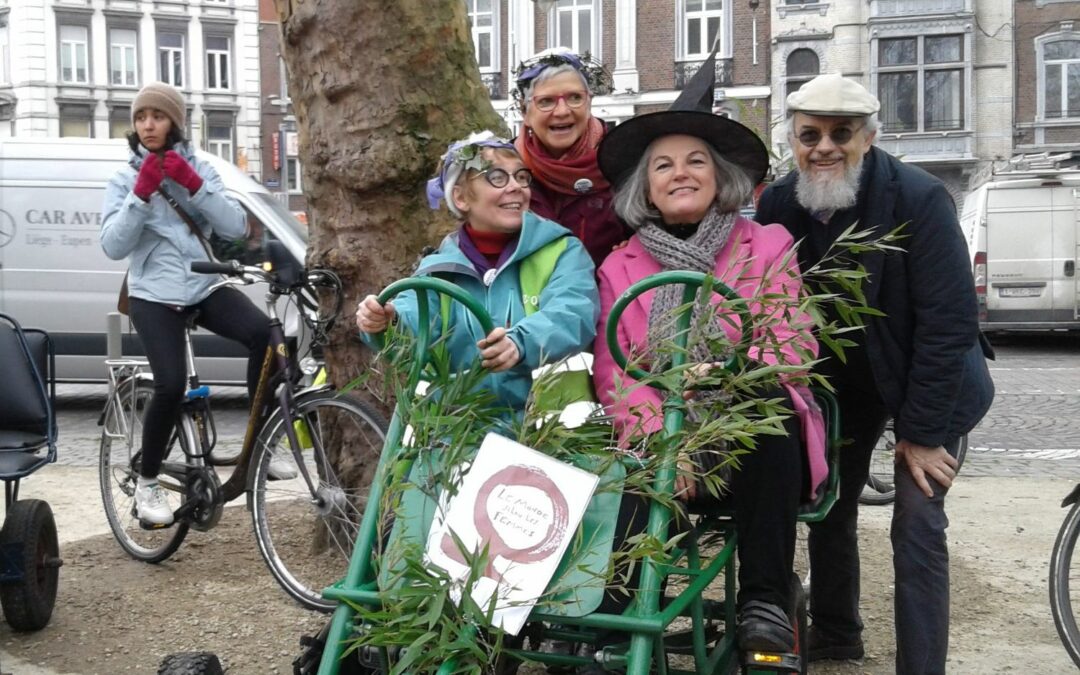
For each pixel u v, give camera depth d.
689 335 2.90
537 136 4.02
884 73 33.75
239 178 10.97
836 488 3.38
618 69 35.72
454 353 3.15
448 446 2.92
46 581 4.62
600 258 3.95
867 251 3.41
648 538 2.61
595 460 2.87
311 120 5.16
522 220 3.19
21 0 45.56
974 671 4.20
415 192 5.05
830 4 33.81
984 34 33.34
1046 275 17.52
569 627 2.90
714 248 3.21
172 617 4.75
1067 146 33.16
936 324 3.46
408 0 4.93
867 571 5.46
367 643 2.61
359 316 3.03
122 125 47.06
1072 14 32.84
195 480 5.25
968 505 7.01
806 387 3.23
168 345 5.19
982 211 17.75
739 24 34.72
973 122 33.53
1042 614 4.84
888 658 4.32
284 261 5.91
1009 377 14.35
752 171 3.33
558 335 2.97
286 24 5.15
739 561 3.06
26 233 11.21
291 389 4.90
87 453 9.18
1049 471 8.41
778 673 2.91
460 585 2.66
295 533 5.51
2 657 4.34
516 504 2.76
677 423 2.84
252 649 4.39
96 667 4.23
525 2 35.88
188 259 5.25
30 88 46.00
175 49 46.72
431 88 5.00
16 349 4.56
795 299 2.89
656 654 2.78
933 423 3.48
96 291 11.21
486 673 2.66
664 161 3.27
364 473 4.87
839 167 3.52
